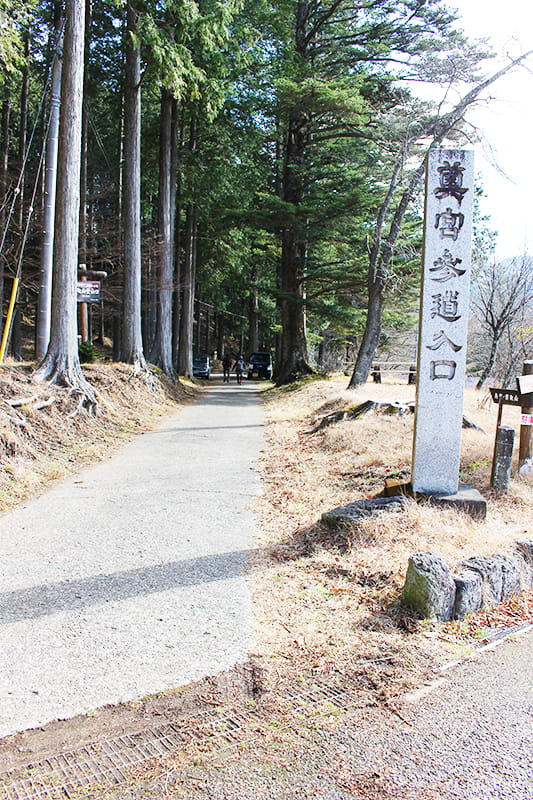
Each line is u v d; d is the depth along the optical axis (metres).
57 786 2.61
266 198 21.22
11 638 3.79
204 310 54.81
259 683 3.38
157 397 17.02
